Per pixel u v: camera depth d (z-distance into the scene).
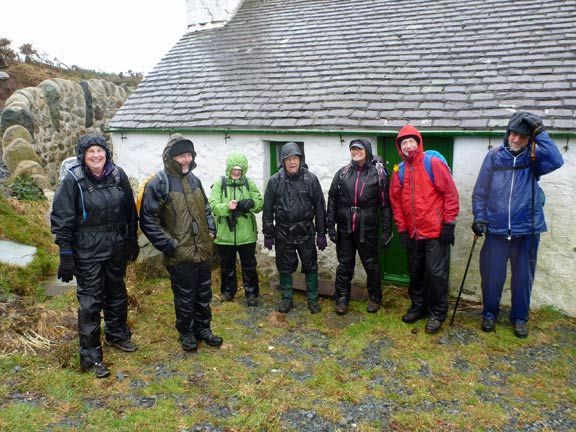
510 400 3.42
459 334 4.39
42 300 4.71
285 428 3.08
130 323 4.41
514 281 4.28
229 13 8.75
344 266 4.79
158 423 3.07
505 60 5.50
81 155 3.37
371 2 7.98
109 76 20.50
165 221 3.76
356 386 3.57
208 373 3.69
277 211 4.69
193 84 7.11
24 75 15.78
